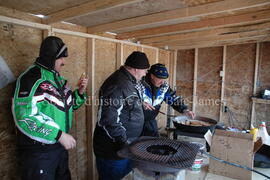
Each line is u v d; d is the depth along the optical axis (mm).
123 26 1893
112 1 1293
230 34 2691
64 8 1519
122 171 1500
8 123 1488
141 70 1418
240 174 1006
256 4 1281
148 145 974
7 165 1504
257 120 3385
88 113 2246
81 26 2117
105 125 1300
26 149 1252
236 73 3512
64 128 1394
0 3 1388
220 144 1060
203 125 2129
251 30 2195
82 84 1615
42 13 1620
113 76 1424
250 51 3355
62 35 1905
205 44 3348
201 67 3832
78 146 2193
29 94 1165
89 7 1399
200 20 1960
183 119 2391
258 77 3328
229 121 3635
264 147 1294
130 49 2816
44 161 1269
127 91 1364
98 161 1533
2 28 1431
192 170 1096
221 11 1420
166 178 811
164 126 3965
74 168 2162
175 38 2650
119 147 1252
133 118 1436
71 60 2027
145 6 1537
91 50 2162
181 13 1585
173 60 4086
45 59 1288
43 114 1234
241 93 3496
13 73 1507
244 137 1019
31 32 1624
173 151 932
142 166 817
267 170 1120
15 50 1516
